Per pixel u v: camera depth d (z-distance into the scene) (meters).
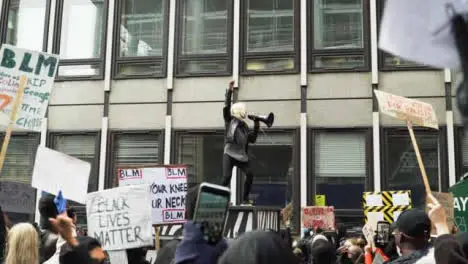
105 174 15.12
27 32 16.22
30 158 15.55
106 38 15.77
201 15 15.48
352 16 14.74
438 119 13.79
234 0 15.27
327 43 14.74
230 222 8.15
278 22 15.06
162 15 15.70
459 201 7.44
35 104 7.42
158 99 15.23
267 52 14.91
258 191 14.27
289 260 1.83
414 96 13.99
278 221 8.66
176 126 15.02
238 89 14.88
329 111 14.36
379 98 7.02
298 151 14.28
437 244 3.38
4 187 7.70
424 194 13.54
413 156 13.81
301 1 14.98
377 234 6.41
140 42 15.69
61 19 16.12
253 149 14.49
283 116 14.53
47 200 5.38
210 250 2.57
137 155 15.11
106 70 15.60
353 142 14.16
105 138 15.28
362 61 14.48
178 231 9.00
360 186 13.91
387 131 14.02
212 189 2.62
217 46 15.26
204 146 14.84
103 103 15.48
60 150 15.54
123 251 5.38
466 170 13.50
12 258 4.18
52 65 7.57
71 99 15.66
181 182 7.93
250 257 1.80
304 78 14.56
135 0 15.91
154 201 7.84
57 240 5.21
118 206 5.42
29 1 16.38
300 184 14.08
